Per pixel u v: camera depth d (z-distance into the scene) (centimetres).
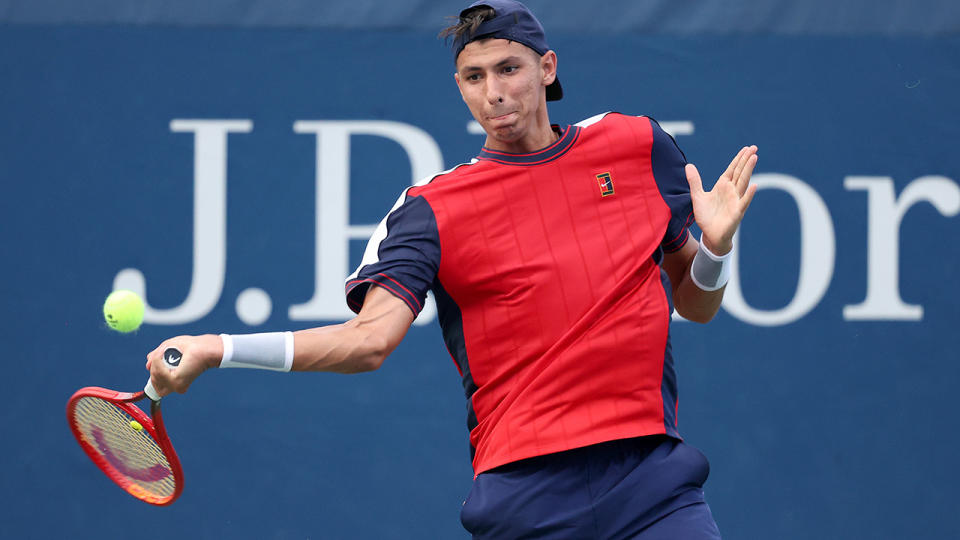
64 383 1934
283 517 1928
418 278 907
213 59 1962
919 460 1948
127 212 1948
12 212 1941
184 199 1948
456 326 955
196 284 1942
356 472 1936
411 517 1934
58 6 1956
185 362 802
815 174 1977
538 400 920
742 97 1981
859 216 1972
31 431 1927
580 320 920
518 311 925
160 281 1942
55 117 1952
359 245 1956
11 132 1945
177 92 1961
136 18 1961
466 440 1944
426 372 1948
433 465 1941
